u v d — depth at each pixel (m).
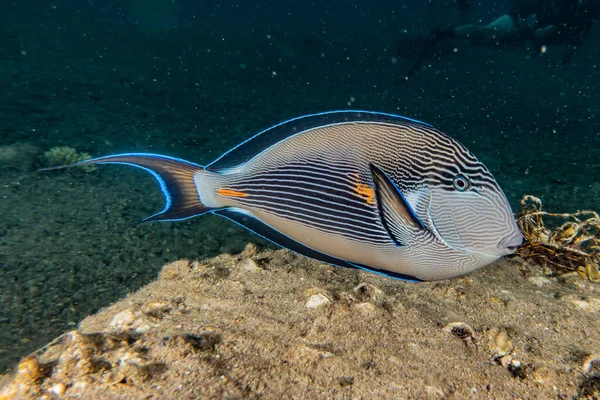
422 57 2.80
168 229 0.91
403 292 0.42
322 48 4.38
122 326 0.35
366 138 0.24
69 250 0.80
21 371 0.28
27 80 2.18
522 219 0.57
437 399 0.28
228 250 0.82
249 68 3.28
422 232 0.24
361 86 2.95
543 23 2.38
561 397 0.29
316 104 2.38
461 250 0.23
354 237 0.25
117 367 0.29
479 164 0.23
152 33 4.27
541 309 0.40
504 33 2.49
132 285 0.71
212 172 0.26
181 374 0.29
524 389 0.30
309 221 0.26
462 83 3.13
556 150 1.54
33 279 0.70
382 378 0.30
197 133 1.73
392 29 6.29
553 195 1.10
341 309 0.38
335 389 0.28
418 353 0.33
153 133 1.68
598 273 0.49
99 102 2.00
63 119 1.70
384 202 0.24
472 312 0.39
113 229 0.90
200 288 0.43
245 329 0.34
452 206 0.23
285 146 0.25
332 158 0.25
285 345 0.32
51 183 1.11
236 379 0.28
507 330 0.36
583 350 0.34
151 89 2.39
